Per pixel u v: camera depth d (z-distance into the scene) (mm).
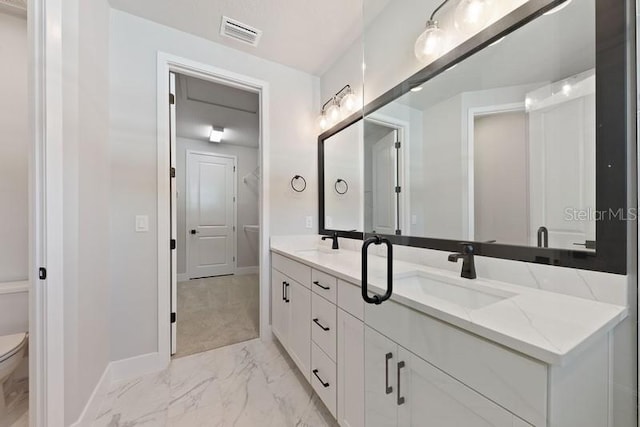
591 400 585
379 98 1543
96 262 1429
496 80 1025
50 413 1011
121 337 1676
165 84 1830
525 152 934
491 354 607
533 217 903
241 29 1868
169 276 1879
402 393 893
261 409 1404
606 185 726
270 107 2248
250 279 4219
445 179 1218
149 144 1774
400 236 1409
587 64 772
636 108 679
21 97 1662
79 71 1241
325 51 2119
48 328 1019
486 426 618
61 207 1075
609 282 717
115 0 1617
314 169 2449
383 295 991
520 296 828
